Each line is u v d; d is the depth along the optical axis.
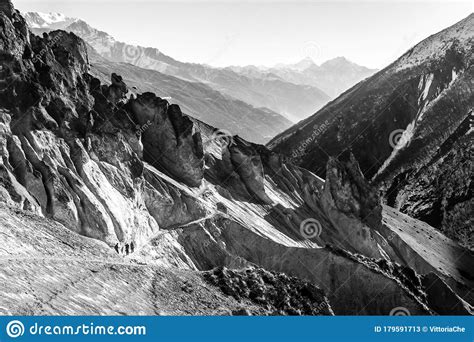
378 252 108.81
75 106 72.75
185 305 41.94
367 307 69.94
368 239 109.19
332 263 74.75
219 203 87.62
